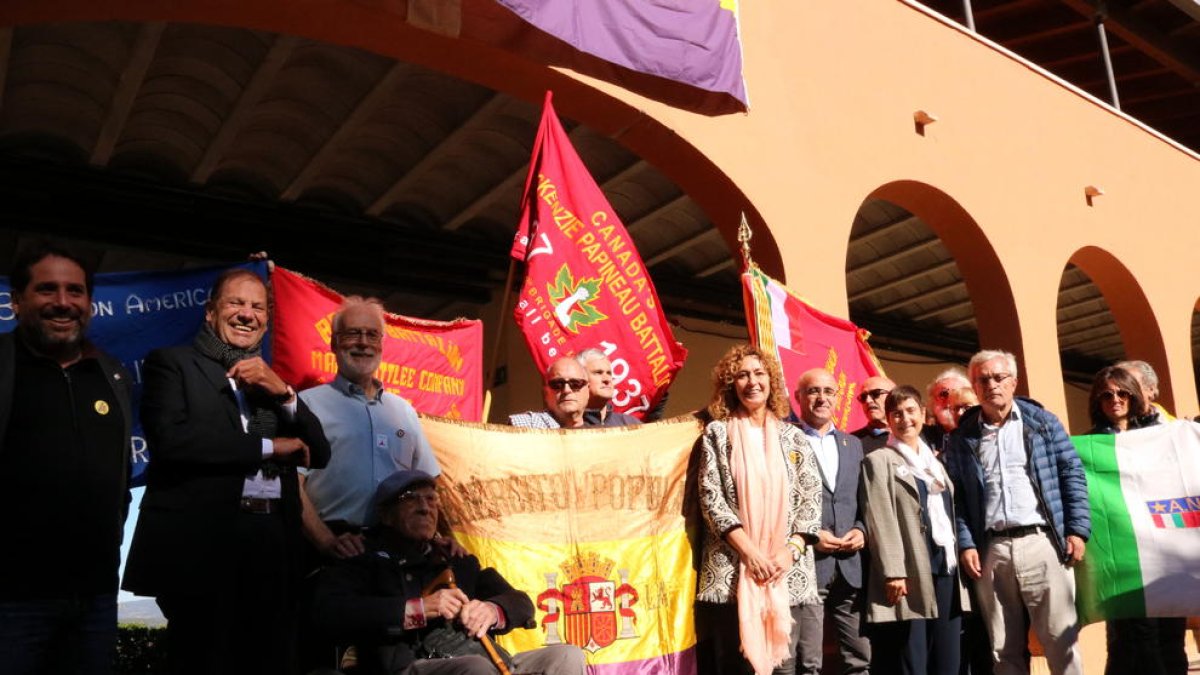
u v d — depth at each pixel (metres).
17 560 2.99
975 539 5.48
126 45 6.93
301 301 5.82
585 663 4.23
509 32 6.31
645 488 4.96
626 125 7.24
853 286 13.16
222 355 3.53
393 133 8.62
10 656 2.96
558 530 4.75
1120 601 5.79
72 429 3.13
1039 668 8.62
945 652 5.27
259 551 3.42
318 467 3.63
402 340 6.28
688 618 4.91
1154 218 12.01
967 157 9.66
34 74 7.25
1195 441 5.86
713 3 7.09
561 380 5.13
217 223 9.32
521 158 9.04
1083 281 14.33
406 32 6.24
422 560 3.97
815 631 4.91
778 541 4.73
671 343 6.18
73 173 8.36
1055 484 5.42
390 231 10.06
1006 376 5.50
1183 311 12.11
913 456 5.32
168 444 3.29
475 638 3.83
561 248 5.96
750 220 7.74
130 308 5.26
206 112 7.91
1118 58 15.63
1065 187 10.77
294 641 3.50
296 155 8.73
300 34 6.15
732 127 7.68
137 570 3.24
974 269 9.85
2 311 4.96
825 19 8.66
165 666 3.39
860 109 8.73
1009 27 14.91
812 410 5.37
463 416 6.52
